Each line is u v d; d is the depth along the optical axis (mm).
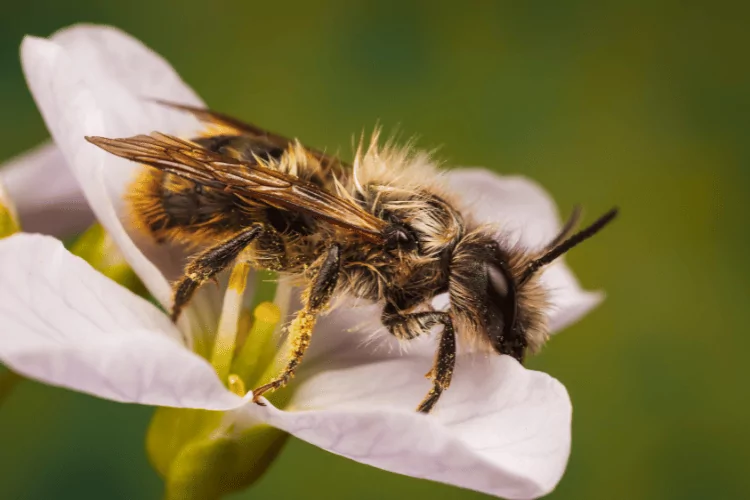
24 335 59
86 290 62
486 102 94
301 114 93
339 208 64
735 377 91
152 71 70
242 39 93
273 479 85
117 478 84
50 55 64
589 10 95
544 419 63
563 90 94
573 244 65
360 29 94
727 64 95
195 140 66
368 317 67
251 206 65
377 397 66
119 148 62
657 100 95
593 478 88
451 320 64
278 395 67
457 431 64
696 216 93
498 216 70
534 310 65
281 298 68
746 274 92
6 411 83
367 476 86
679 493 88
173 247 67
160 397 60
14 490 83
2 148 89
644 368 90
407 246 65
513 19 95
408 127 93
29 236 61
